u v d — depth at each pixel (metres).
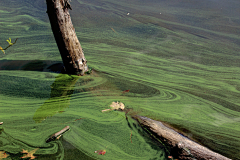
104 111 2.53
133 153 2.00
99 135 2.18
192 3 7.09
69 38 2.82
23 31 4.68
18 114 2.41
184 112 2.64
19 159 1.86
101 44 4.40
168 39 4.78
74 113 2.47
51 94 2.79
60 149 1.99
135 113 2.53
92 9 6.21
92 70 3.41
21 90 2.83
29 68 3.34
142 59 3.92
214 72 3.62
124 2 6.93
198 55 4.16
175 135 2.09
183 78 3.42
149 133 2.23
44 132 2.18
